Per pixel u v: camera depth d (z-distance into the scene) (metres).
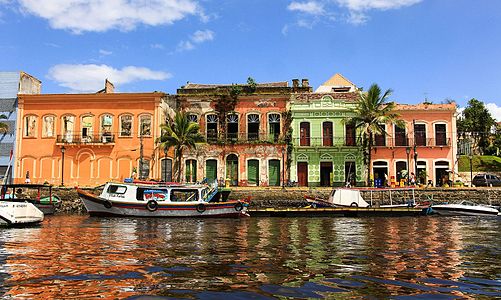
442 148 40.34
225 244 13.83
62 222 23.30
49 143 39.94
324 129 40.97
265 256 11.24
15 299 6.93
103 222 23.42
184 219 26.31
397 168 40.56
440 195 34.59
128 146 39.50
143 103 39.78
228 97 41.22
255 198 35.16
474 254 11.73
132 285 7.87
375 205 33.50
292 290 7.55
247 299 6.94
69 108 40.16
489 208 29.53
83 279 8.36
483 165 47.31
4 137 40.34
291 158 40.19
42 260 10.56
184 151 40.16
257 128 41.25
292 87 42.81
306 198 31.47
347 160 40.38
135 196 27.50
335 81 52.78
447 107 40.66
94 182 39.22
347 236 16.38
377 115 37.94
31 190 35.09
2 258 10.87
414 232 18.05
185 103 41.81
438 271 9.29
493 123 56.91
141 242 14.34
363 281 8.27
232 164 40.19
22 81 41.47
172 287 7.73
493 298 7.14
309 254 11.62
